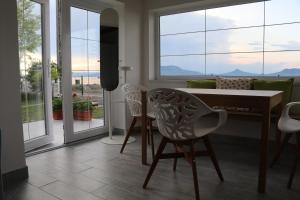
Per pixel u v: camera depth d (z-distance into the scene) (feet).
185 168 8.06
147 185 6.86
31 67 9.86
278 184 6.90
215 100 6.97
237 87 10.64
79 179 7.23
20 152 7.28
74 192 6.45
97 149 10.11
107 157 9.13
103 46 11.32
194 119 5.71
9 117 7.04
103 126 12.76
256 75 11.57
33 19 9.84
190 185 6.86
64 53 10.55
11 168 7.07
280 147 8.29
